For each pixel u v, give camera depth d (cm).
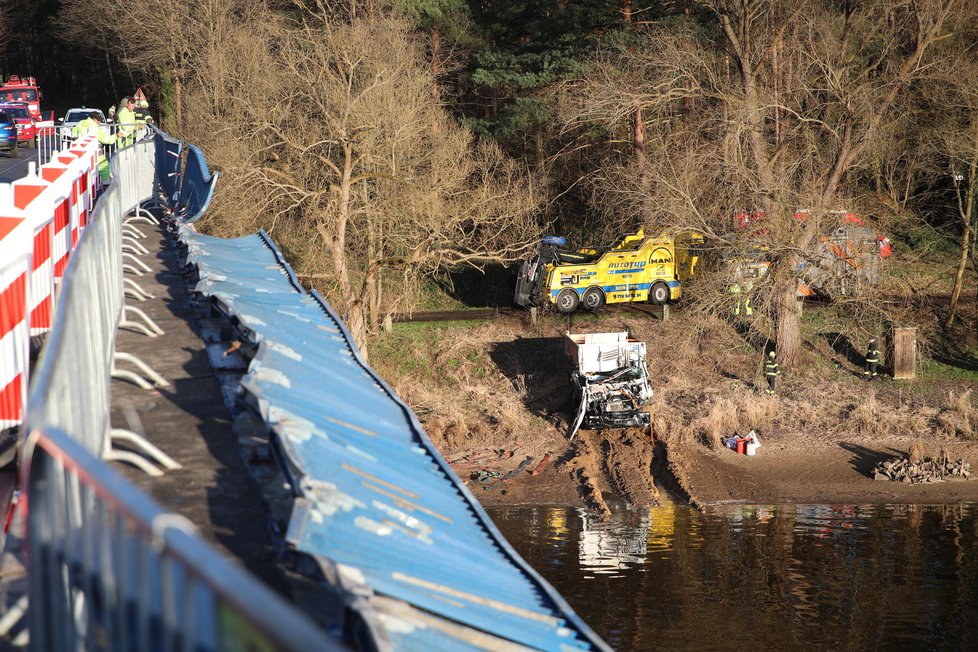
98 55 8500
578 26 4722
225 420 684
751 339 4181
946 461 3309
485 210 3925
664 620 2239
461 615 524
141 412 699
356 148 3794
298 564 480
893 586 2430
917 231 4628
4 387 687
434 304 5009
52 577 314
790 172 3625
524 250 4338
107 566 275
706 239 4059
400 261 3934
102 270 714
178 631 238
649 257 4416
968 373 4059
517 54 5028
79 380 468
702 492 3150
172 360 844
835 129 3812
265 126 3634
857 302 3862
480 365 4094
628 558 2630
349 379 909
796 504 3067
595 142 5028
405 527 619
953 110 4209
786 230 3578
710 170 3716
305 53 3981
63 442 276
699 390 3906
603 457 3428
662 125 4419
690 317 3884
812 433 3581
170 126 5978
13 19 8688
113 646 276
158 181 2406
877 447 3462
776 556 2633
